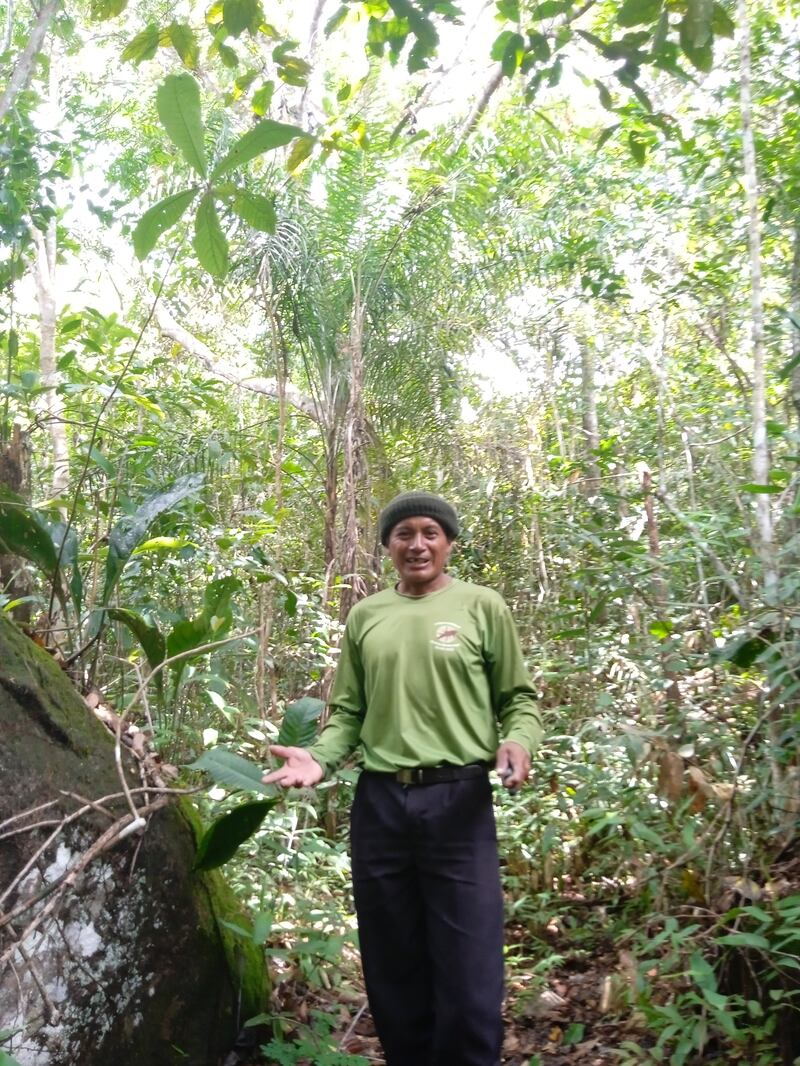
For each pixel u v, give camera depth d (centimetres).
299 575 549
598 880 414
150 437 480
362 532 596
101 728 286
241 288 652
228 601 384
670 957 294
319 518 676
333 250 616
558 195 708
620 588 424
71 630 351
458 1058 264
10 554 356
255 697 526
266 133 227
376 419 656
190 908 293
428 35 327
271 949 318
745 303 639
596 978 353
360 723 302
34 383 415
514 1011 339
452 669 280
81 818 264
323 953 321
